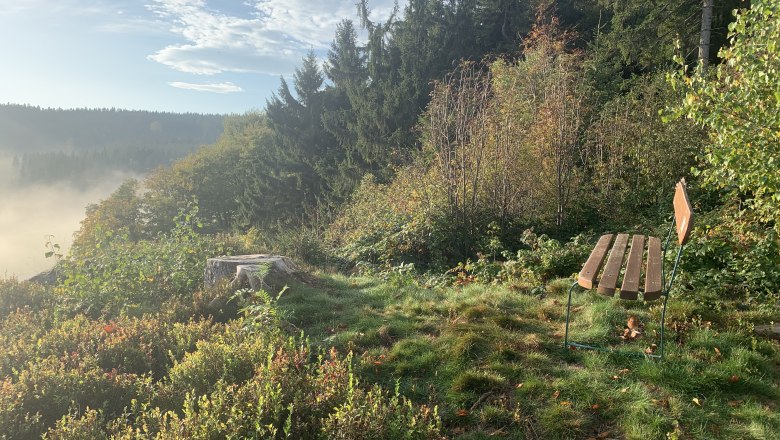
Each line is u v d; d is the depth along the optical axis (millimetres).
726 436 2768
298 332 4898
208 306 5754
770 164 4258
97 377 3744
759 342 3658
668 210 8734
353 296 6094
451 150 10250
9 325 5785
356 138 28125
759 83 4332
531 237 7629
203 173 38844
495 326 4277
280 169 32562
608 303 4496
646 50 14719
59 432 3070
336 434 2793
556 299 4961
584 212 10016
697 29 13844
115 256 7137
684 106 4828
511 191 10016
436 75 24875
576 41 20375
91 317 6164
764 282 4590
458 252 9148
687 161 9641
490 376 3527
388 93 24891
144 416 3260
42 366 3965
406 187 12172
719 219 6516
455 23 26047
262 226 31094
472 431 3055
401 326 4699
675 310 4188
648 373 3348
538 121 10609
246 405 3010
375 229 10766
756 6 4180
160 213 35531
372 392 3404
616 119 10664
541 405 3207
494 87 13422
